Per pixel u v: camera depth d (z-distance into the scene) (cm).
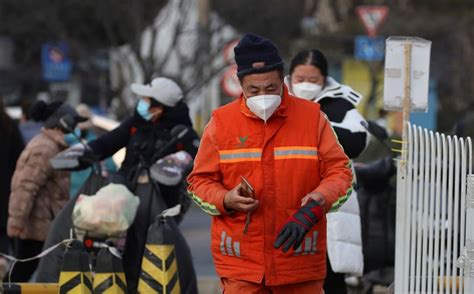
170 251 1346
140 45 4584
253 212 1059
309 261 1070
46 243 1488
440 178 1180
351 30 6956
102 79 5491
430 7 7119
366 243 1686
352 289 1794
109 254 1308
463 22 6900
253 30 5119
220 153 1073
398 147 1628
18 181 1694
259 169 1062
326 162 1075
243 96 1073
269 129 1065
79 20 5059
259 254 1062
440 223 1188
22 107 2388
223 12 4912
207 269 2569
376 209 1684
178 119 1572
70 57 5203
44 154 1694
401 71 1279
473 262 1151
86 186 1501
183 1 4619
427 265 1195
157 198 1505
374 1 6975
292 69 1420
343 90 1403
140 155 1532
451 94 7169
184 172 1509
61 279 1298
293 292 1077
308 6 7262
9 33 5303
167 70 4747
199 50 4662
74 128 1566
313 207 1025
